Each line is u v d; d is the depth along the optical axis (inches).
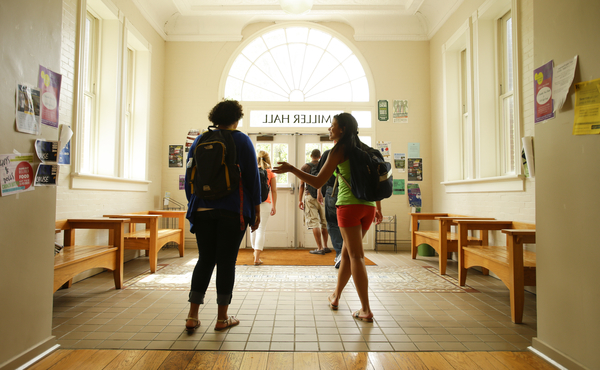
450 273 160.2
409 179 234.8
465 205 187.6
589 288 64.4
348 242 95.3
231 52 240.2
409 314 100.7
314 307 106.4
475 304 111.3
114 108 172.6
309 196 204.7
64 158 132.6
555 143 74.0
